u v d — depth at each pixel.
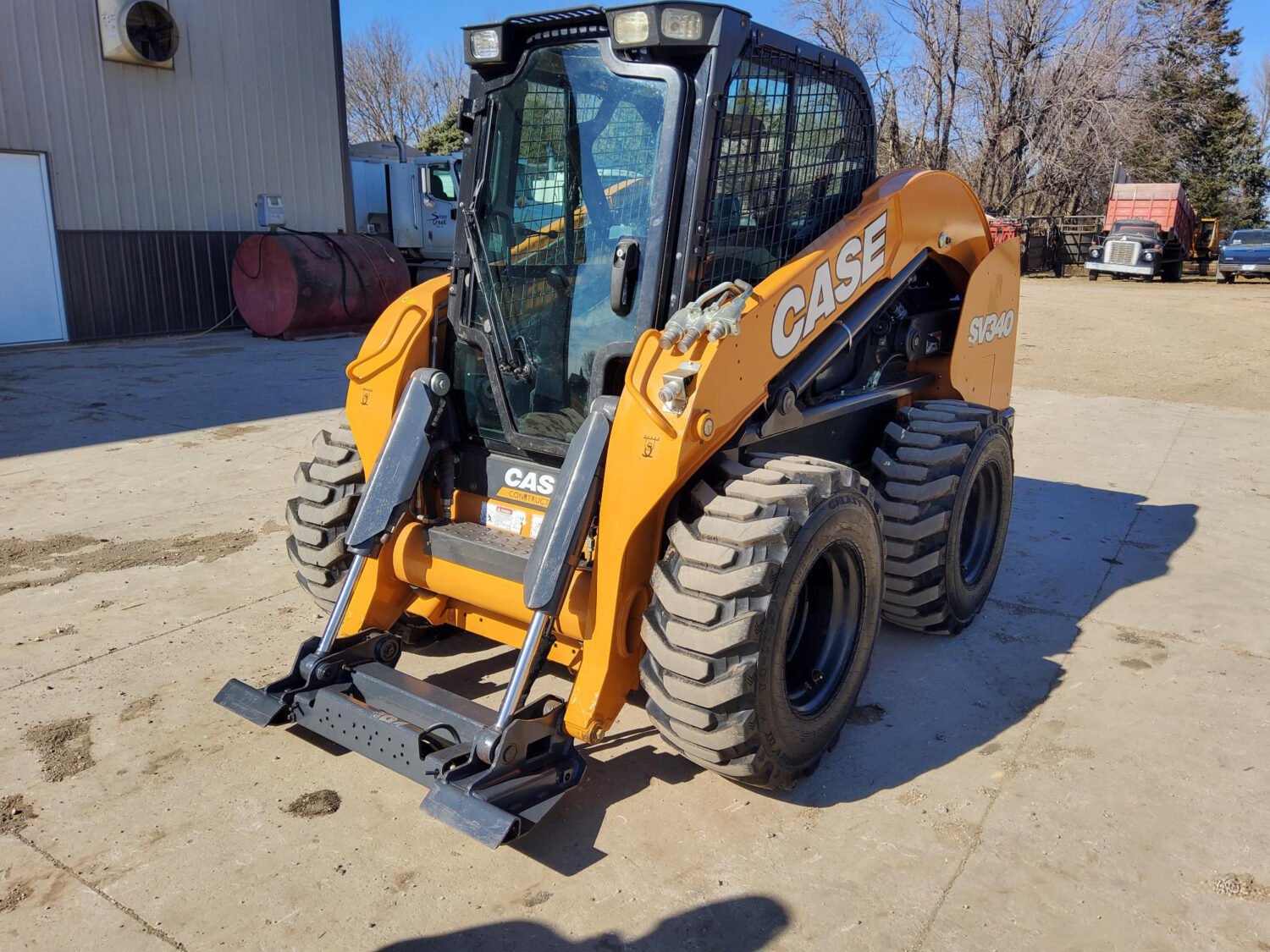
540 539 2.88
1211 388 10.65
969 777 3.29
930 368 4.85
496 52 3.19
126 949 2.46
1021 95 30.08
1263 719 3.68
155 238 12.95
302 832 2.92
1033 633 4.43
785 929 2.57
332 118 15.11
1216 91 41.78
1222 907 2.67
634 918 2.60
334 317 13.09
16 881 2.70
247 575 4.90
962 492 4.04
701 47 2.88
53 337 12.12
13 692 3.70
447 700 3.00
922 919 2.61
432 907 2.62
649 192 3.07
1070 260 31.12
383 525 3.23
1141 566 5.27
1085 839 2.96
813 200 3.70
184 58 12.92
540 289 3.27
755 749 2.87
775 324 3.13
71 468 6.70
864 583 3.31
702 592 2.78
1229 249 26.70
